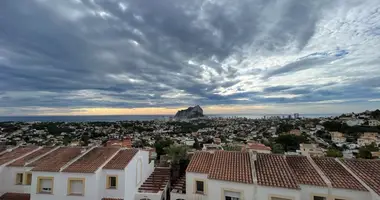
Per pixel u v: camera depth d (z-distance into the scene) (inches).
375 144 3075.8
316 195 539.8
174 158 1005.8
